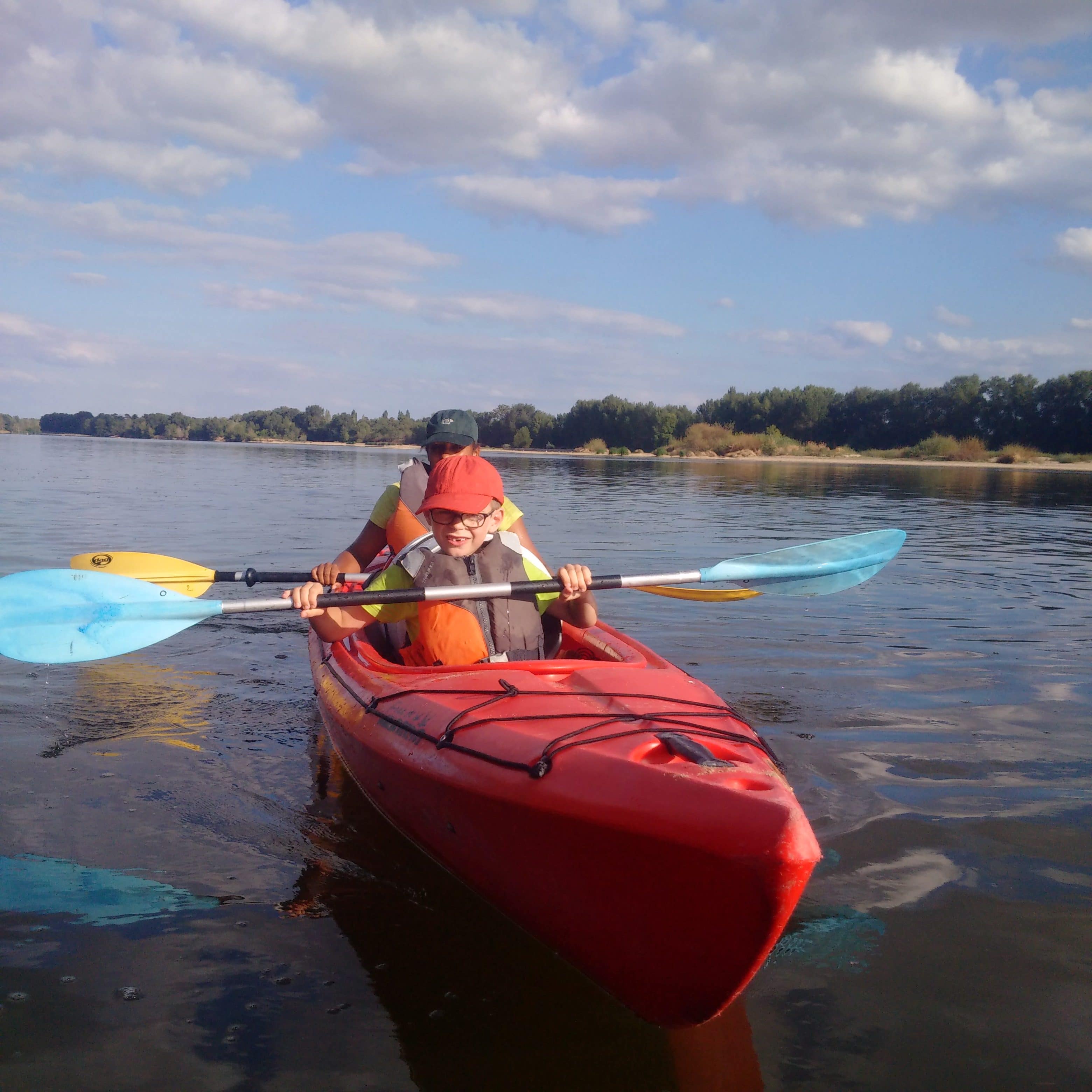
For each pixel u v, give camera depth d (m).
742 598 3.97
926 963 2.28
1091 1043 2.00
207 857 2.80
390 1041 1.99
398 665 3.55
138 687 4.55
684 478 25.47
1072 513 15.84
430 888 2.66
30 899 2.52
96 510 12.73
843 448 50.91
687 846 1.89
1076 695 4.52
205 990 2.14
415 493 4.41
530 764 2.30
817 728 3.99
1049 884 2.66
